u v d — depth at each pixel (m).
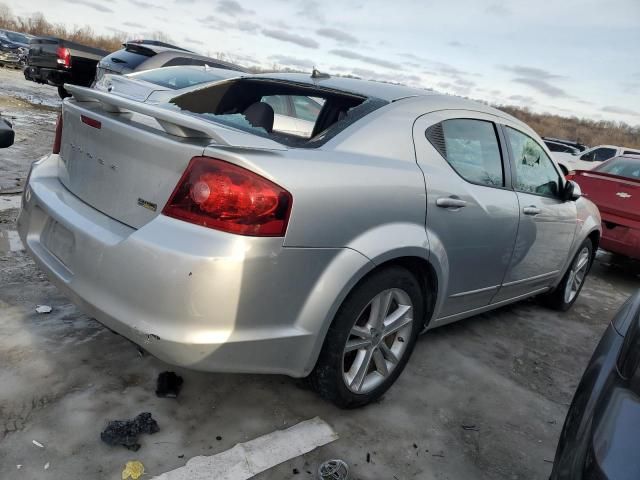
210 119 2.62
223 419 2.30
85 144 2.29
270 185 1.84
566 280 4.29
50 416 2.14
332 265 2.07
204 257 1.76
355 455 2.22
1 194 4.86
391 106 2.59
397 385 2.82
